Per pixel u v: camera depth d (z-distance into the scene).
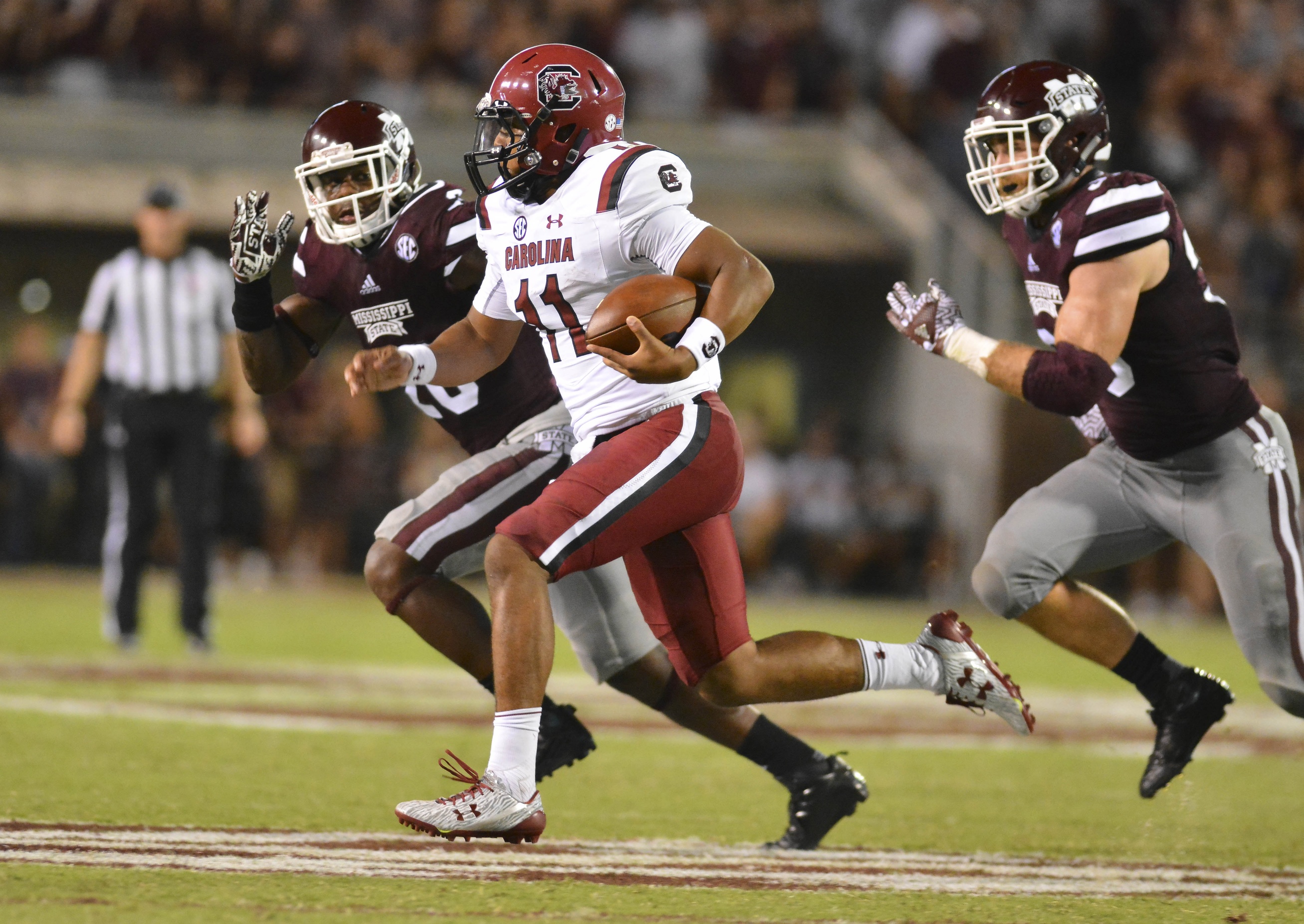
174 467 24.84
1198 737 13.08
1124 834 13.30
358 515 43.50
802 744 12.44
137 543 25.00
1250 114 50.47
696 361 10.68
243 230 12.59
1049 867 11.67
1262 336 46.72
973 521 45.06
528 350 13.08
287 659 25.72
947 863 11.73
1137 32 51.56
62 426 24.84
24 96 46.91
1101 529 13.07
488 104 11.36
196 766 14.80
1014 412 45.38
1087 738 19.88
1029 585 12.98
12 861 10.11
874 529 44.31
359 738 17.34
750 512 43.66
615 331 10.79
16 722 16.83
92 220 45.84
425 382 11.88
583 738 12.40
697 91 50.84
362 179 12.89
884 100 51.91
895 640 30.92
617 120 11.55
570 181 11.25
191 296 24.39
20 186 45.88
